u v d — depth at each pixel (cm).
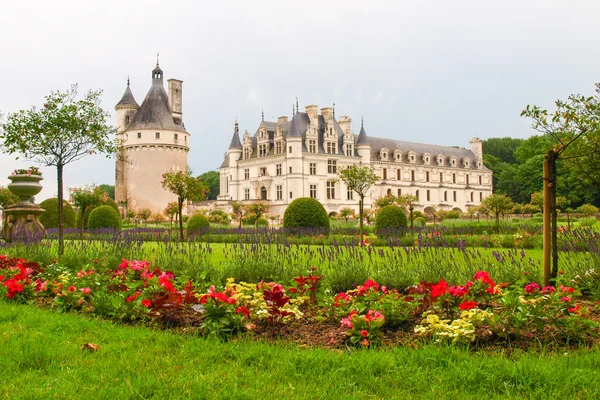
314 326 754
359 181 3528
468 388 505
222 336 696
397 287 1029
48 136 1841
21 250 1548
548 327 666
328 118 8019
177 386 520
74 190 2908
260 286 868
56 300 895
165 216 6906
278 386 516
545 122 1091
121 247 1555
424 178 9831
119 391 506
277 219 6931
